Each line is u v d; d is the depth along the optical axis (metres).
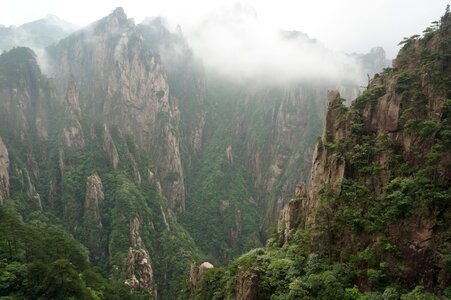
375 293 36.28
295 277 43.09
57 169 144.62
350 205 45.19
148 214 132.38
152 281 104.81
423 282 36.34
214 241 171.12
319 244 45.28
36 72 178.38
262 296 43.56
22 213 107.38
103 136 157.88
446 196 38.16
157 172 179.75
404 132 46.31
